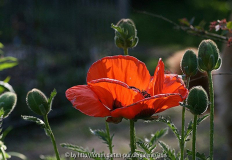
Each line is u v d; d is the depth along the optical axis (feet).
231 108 13.62
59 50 27.78
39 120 4.53
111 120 4.09
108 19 29.53
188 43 37.37
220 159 17.11
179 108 10.91
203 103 4.06
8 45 26.91
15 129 21.80
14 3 27.48
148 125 21.59
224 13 43.34
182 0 48.47
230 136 14.25
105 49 29.04
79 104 4.03
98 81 3.92
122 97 4.15
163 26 43.06
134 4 49.88
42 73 25.71
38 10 27.63
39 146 19.48
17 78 24.95
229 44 6.82
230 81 13.26
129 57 4.40
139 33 41.47
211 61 4.40
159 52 33.91
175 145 17.72
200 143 18.49
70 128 21.67
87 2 28.84
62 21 28.22
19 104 22.98
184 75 4.70
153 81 4.25
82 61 27.81
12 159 17.93
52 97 4.62
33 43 27.20
